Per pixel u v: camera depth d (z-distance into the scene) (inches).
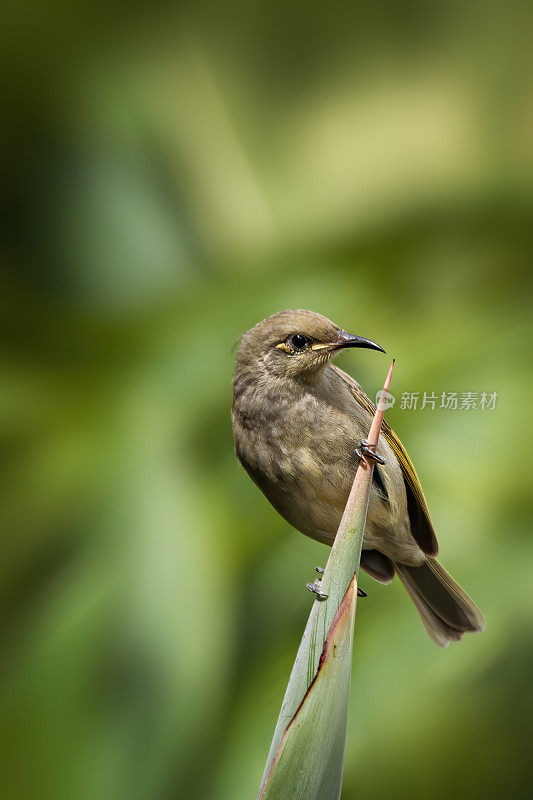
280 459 251.1
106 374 379.6
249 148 428.8
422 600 280.1
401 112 423.8
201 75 445.1
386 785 323.9
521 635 318.7
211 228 416.8
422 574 280.2
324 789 169.6
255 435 253.1
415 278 388.2
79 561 327.3
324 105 433.1
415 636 320.8
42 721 300.8
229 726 307.9
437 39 445.4
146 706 299.6
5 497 352.5
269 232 410.0
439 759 331.3
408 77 434.3
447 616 277.7
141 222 417.7
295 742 168.4
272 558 334.0
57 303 410.3
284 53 449.4
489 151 413.1
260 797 167.6
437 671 312.0
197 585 312.3
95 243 418.3
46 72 436.1
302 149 424.8
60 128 433.1
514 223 393.1
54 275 416.5
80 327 392.8
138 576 314.3
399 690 313.4
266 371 252.1
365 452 244.4
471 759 332.8
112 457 344.8
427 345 365.1
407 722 316.2
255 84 445.4
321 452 249.4
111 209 420.2
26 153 429.7
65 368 384.5
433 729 325.7
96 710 301.3
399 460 266.4
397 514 260.2
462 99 425.7
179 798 295.0
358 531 173.9
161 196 427.2
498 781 333.1
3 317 397.1
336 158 414.6
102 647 306.2
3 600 337.4
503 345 358.6
